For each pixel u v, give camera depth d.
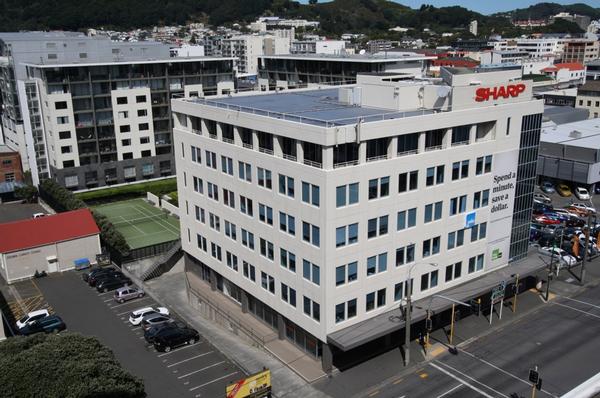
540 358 50.66
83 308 64.62
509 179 57.97
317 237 45.28
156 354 53.53
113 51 124.12
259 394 43.84
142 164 115.69
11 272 73.00
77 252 77.44
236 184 55.00
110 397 37.03
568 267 71.12
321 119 50.34
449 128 50.81
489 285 56.66
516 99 56.94
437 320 56.19
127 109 111.31
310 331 48.50
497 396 45.19
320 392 45.97
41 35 139.12
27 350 39.56
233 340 56.09
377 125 45.22
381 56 130.50
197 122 61.75
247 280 56.47
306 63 135.75
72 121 105.50
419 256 51.75
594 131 118.94
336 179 43.59
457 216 53.88
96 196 106.56
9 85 116.31
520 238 62.44
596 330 55.56
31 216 101.44
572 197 103.50
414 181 49.28
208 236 62.47
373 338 46.56
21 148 117.19
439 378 47.75
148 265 76.75
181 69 116.62
